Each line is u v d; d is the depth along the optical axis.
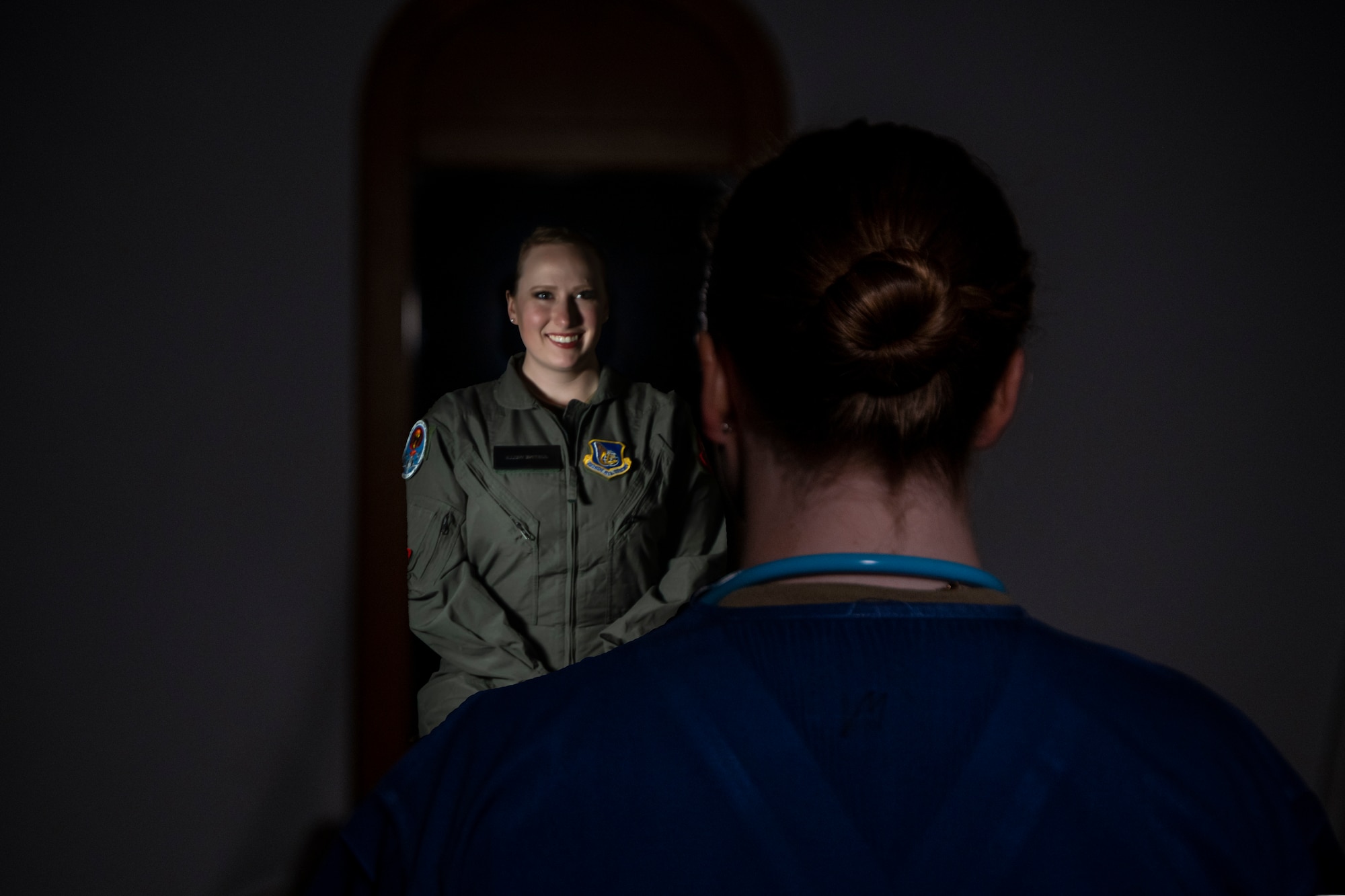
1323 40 2.29
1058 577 2.33
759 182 0.48
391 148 2.22
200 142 2.16
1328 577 2.35
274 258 2.20
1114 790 0.40
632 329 2.25
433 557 2.12
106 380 2.14
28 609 2.13
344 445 2.23
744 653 0.42
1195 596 2.34
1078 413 2.31
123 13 2.12
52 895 2.16
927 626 0.42
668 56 2.25
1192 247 2.30
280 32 2.18
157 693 2.19
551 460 2.12
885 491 0.45
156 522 2.17
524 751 0.42
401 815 0.44
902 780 0.39
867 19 2.25
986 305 0.44
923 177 0.45
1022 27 2.27
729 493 0.52
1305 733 2.36
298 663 2.24
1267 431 2.33
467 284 2.25
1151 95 2.28
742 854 0.39
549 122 2.24
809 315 0.44
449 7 2.22
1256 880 0.40
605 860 0.39
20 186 2.09
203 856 2.22
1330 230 2.31
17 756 2.14
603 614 2.11
